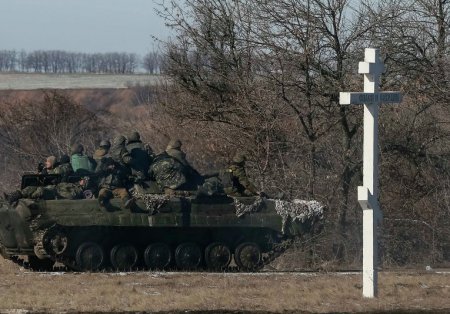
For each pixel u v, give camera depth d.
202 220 36.00
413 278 31.98
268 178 45.00
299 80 45.09
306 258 42.41
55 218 35.00
